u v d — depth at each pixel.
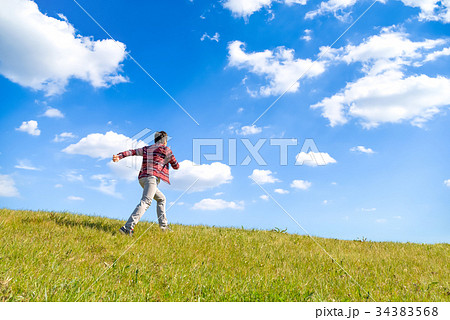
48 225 6.00
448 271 5.77
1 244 4.42
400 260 6.49
